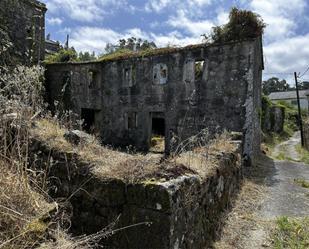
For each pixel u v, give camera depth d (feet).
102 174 9.61
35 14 44.47
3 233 7.26
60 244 7.39
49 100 51.06
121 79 45.80
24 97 10.73
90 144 11.75
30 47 43.09
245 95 34.71
